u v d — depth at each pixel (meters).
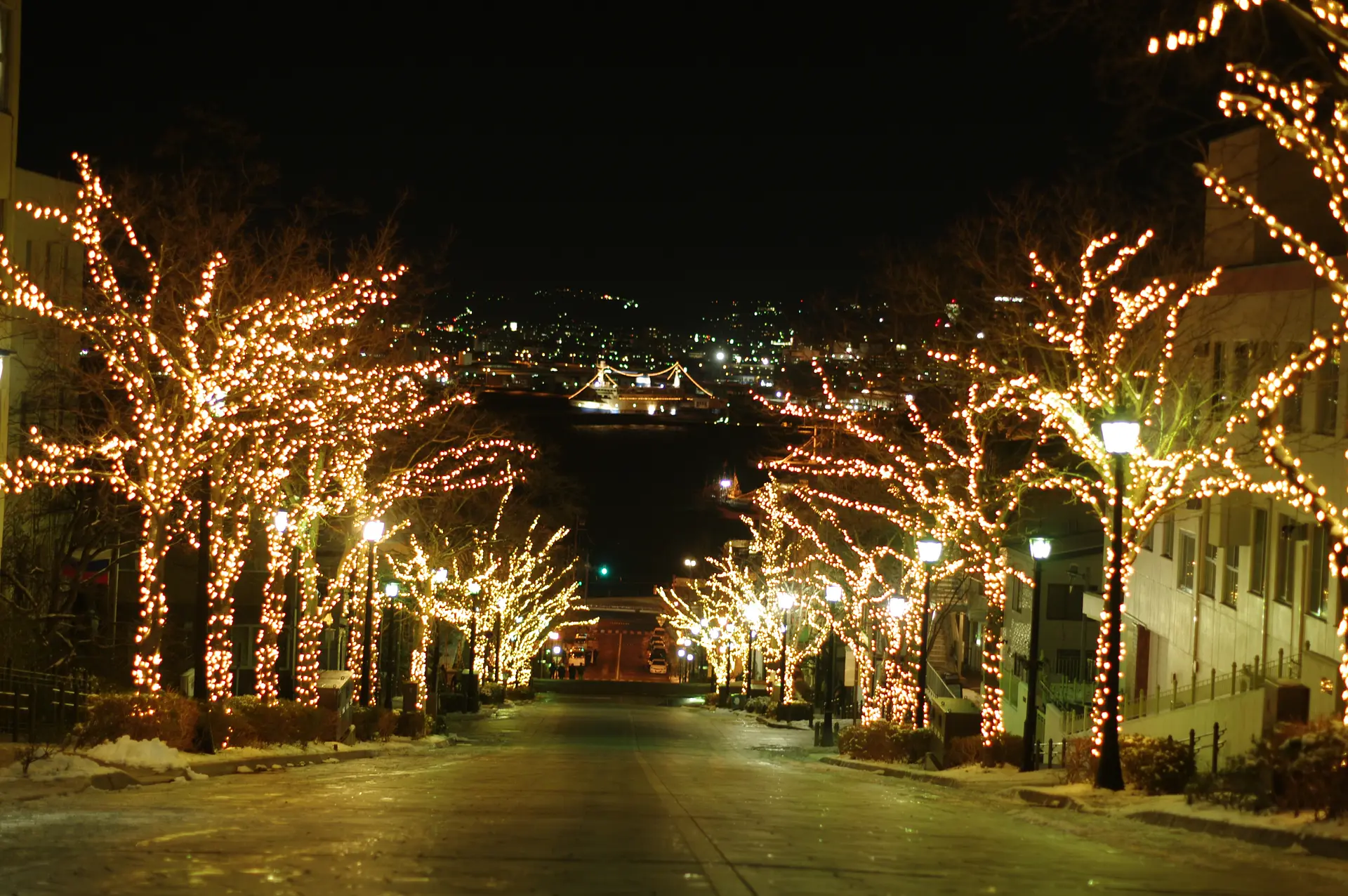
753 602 59.56
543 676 98.50
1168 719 26.73
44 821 11.16
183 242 25.55
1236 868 11.36
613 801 15.72
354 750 26.92
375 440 33.12
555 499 78.81
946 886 9.03
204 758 19.72
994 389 28.95
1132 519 23.44
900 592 40.31
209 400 23.95
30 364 30.58
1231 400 25.48
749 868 9.48
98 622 33.09
